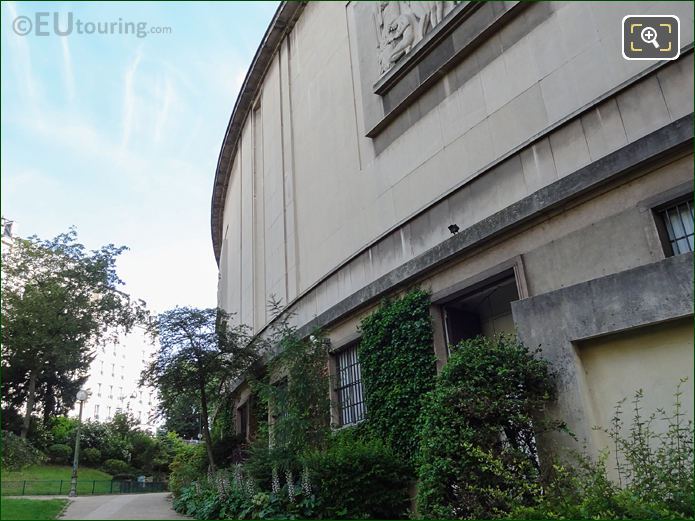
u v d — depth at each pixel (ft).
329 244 51.42
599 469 19.92
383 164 44.50
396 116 43.86
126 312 129.49
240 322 84.07
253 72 83.05
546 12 32.22
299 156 62.85
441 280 34.91
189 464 62.69
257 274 75.25
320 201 54.95
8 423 116.47
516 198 31.55
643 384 22.30
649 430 21.62
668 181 24.29
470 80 36.83
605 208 26.50
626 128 26.68
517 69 33.37
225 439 65.31
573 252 27.37
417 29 43.34
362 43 51.13
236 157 102.63
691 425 20.33
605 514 17.88
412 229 39.50
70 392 134.41
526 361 25.22
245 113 93.40
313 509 29.96
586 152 28.30
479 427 24.35
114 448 135.33
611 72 27.89
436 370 32.89
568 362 24.47
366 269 44.24
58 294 115.14
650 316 22.07
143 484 93.40
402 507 30.37
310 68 63.36
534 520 19.62
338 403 42.70
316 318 48.08
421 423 31.68
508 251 30.83
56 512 37.40
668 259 22.00
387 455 31.83
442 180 37.52
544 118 30.91
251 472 35.40
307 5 67.92
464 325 36.11
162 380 60.39
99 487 85.30
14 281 114.62
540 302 26.35
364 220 45.91
